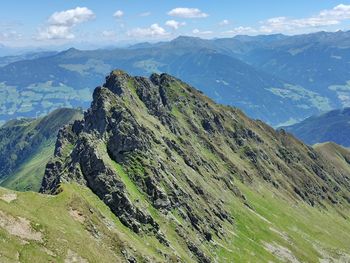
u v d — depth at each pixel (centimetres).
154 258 10506
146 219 12300
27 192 9369
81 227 9244
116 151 14725
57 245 7844
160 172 15325
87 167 12456
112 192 12000
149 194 14088
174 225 13800
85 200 10425
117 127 15238
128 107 19262
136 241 10994
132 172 14412
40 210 8819
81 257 8031
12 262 6756
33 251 7294
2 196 8650
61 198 9775
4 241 7081
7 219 7638
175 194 15050
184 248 13338
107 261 8638
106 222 10575
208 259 13788
